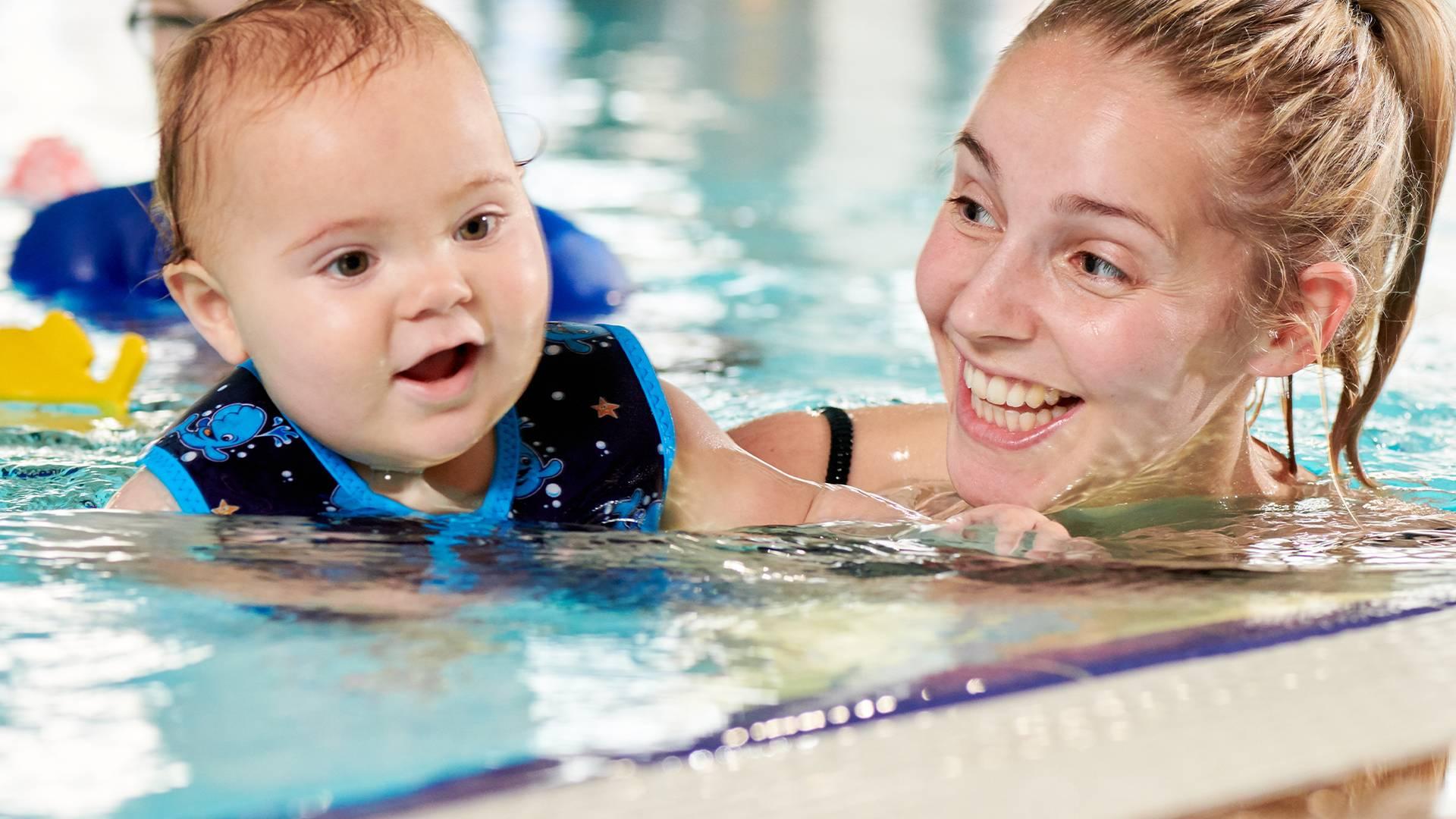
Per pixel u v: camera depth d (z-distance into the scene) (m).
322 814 0.85
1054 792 0.93
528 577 1.31
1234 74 1.58
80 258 3.19
